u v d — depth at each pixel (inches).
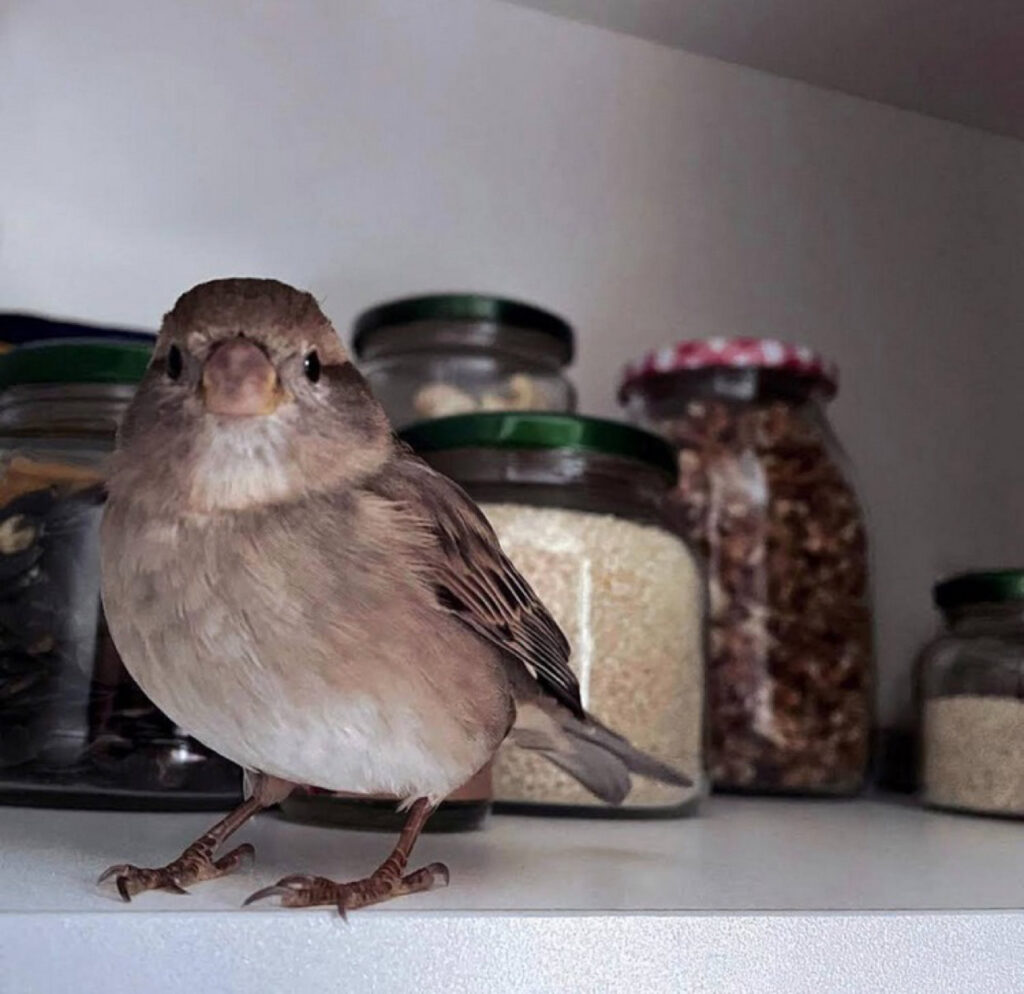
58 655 10.8
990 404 18.6
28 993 6.0
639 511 13.3
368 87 16.4
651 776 11.3
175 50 15.6
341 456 8.4
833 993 7.0
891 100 18.5
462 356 15.0
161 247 15.2
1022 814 12.6
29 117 14.9
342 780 8.1
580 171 17.3
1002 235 19.0
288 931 6.4
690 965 6.8
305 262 15.9
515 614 9.4
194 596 7.8
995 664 13.2
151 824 10.3
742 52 17.7
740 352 15.5
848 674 15.2
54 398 11.3
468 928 6.6
